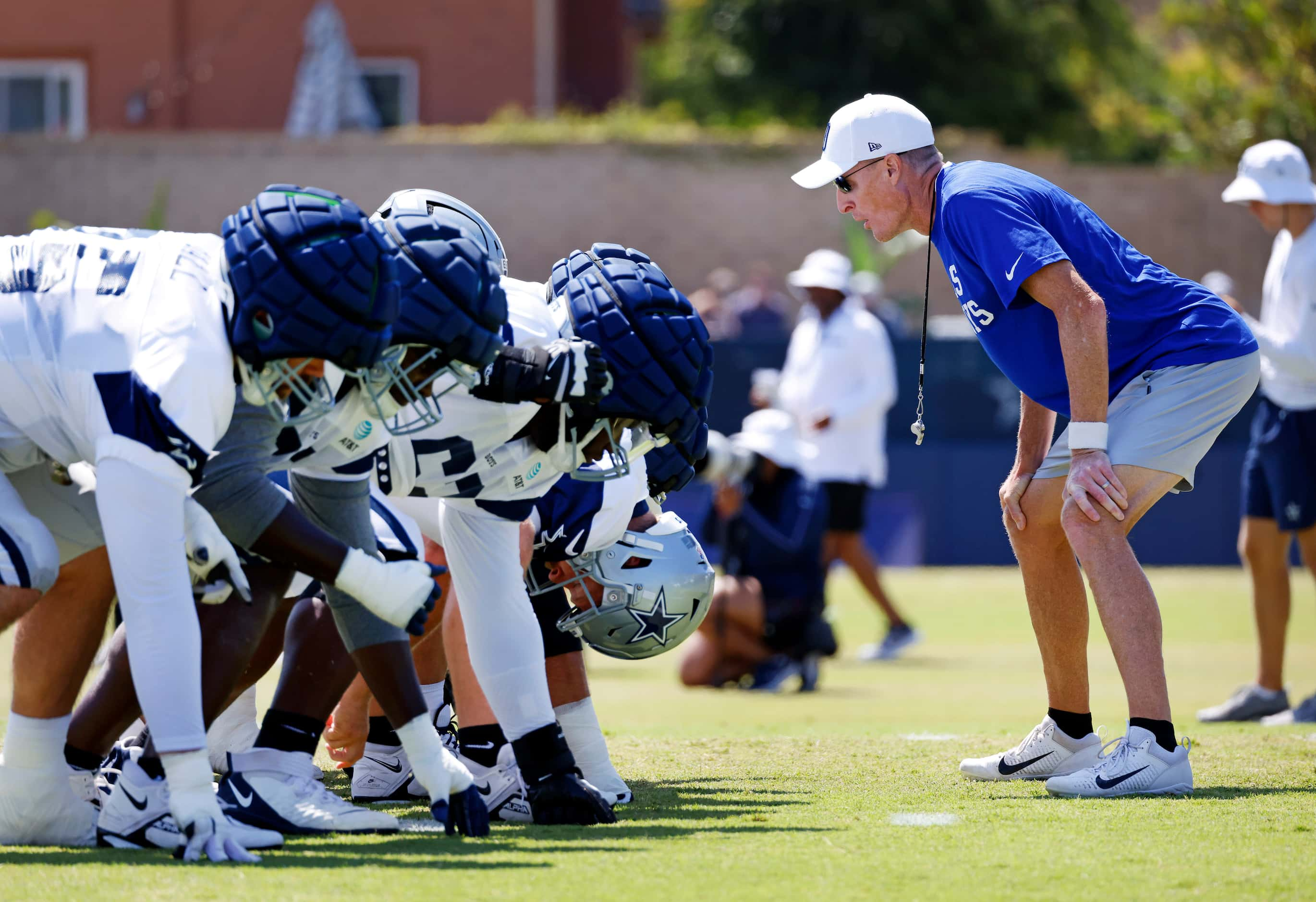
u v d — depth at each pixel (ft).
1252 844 36.19
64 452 35.04
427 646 46.78
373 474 39.09
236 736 45.68
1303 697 84.79
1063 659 47.67
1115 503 43.42
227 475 34.71
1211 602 146.20
